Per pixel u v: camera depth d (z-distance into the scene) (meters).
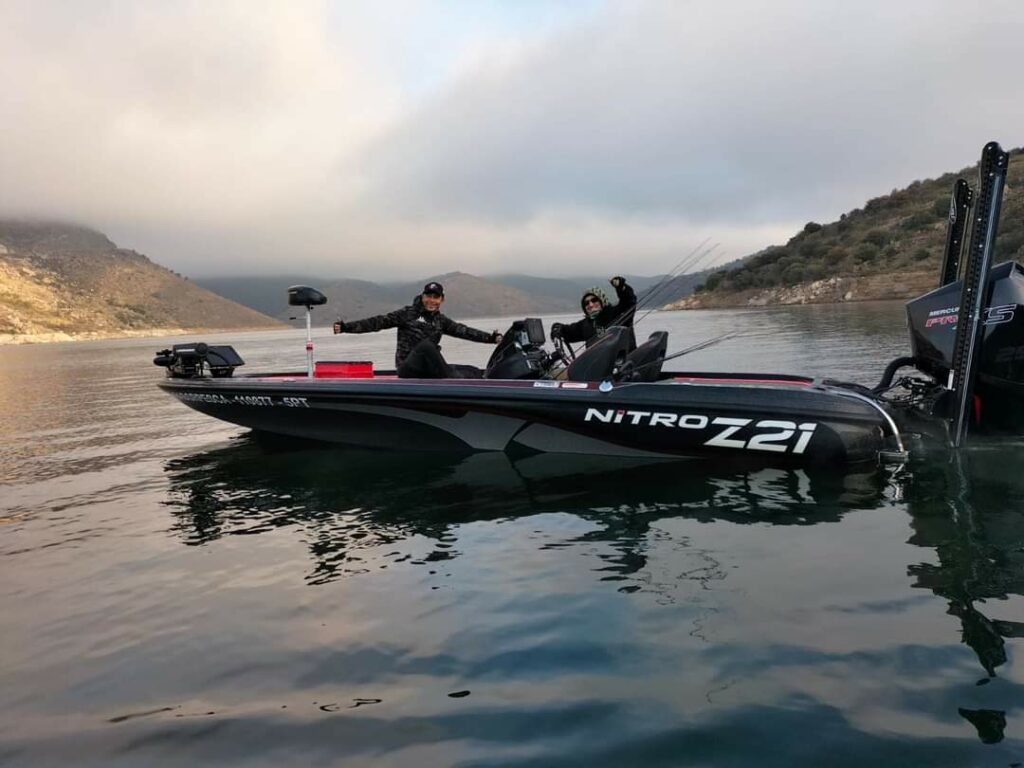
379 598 3.09
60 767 2.00
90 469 6.18
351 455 6.27
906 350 12.72
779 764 1.84
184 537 4.11
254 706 2.28
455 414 5.93
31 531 4.35
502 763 1.92
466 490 4.87
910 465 4.76
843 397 5.05
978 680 2.13
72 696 2.40
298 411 6.48
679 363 13.55
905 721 1.96
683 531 3.75
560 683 2.30
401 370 6.60
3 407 11.72
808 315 32.72
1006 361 4.84
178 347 7.48
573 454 5.84
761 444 5.10
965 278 4.85
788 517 3.87
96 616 3.04
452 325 7.06
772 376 6.11
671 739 1.97
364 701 2.27
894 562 3.11
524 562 3.43
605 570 3.26
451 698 2.26
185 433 8.07
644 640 2.55
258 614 2.98
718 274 77.56
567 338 6.94
